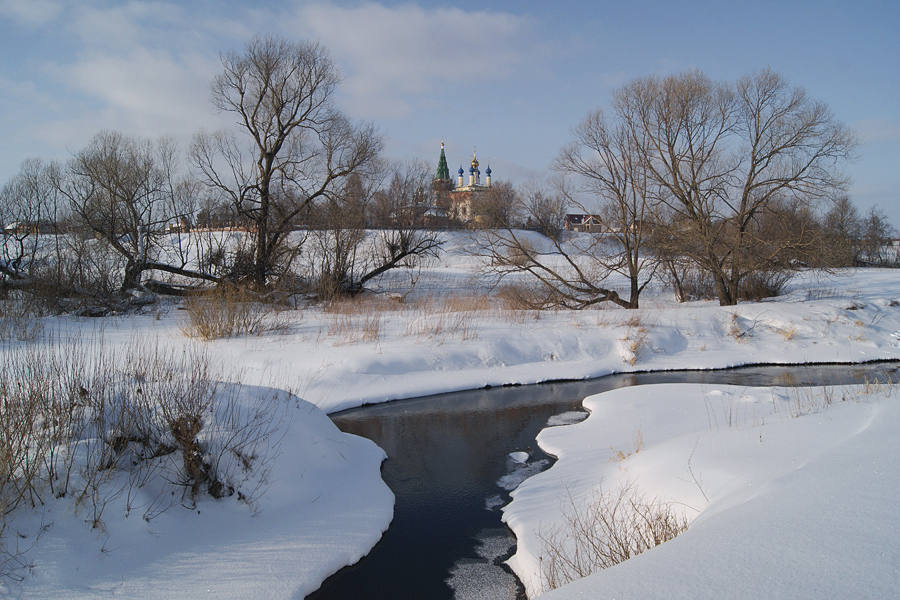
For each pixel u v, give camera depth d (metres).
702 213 20.56
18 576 4.21
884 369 15.38
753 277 23.78
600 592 2.81
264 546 5.42
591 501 6.32
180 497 5.57
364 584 5.36
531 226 23.41
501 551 5.98
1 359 8.60
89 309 19.16
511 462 8.66
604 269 24.44
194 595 4.54
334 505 6.53
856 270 35.03
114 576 4.53
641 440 8.16
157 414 6.01
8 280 20.38
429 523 6.66
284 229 26.02
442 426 10.57
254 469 6.16
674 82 20.41
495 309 20.31
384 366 13.35
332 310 20.05
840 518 3.31
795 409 8.73
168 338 14.73
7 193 24.41
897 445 4.75
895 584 2.48
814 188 19.19
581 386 13.76
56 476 5.02
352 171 26.09
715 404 10.33
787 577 2.67
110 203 23.19
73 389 5.97
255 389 7.62
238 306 16.20
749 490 4.43
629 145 21.45
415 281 29.38
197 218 25.97
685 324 18.31
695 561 3.01
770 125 19.67
